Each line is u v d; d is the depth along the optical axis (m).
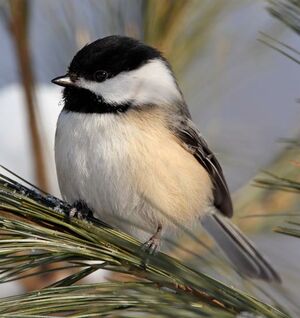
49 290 2.40
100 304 2.39
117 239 2.42
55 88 2.56
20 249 2.41
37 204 2.43
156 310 2.39
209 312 2.39
